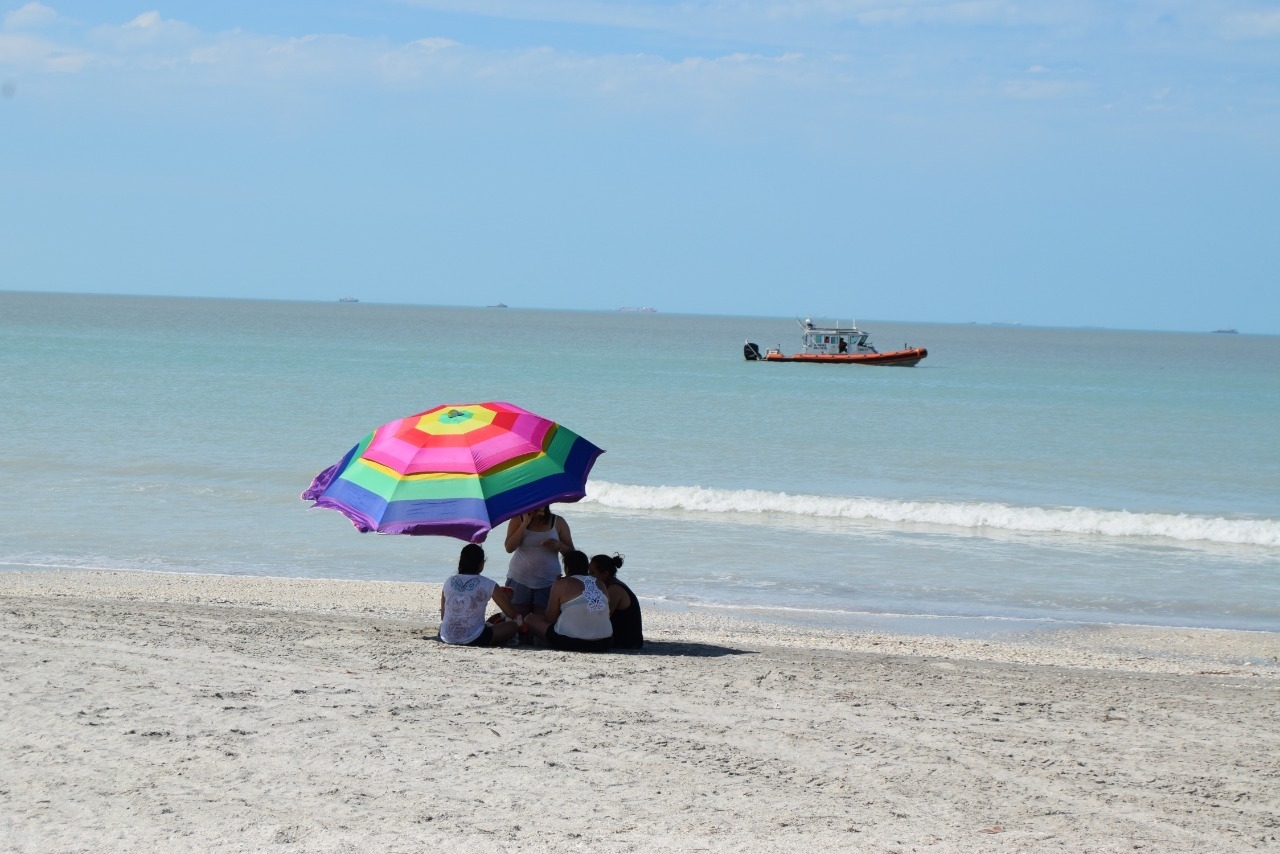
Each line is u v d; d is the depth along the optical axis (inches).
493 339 6018.7
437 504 427.2
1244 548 943.0
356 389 2379.4
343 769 277.6
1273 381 3843.5
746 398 2458.2
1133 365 5032.0
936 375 3690.9
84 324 6018.7
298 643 432.1
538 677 388.5
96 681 346.9
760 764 298.5
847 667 446.6
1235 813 273.7
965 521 1032.2
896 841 246.1
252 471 1179.3
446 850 229.5
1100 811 271.9
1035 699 396.5
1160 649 601.6
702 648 488.4
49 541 821.2
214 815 243.3
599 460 1405.0
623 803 263.0
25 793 251.0
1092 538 975.6
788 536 938.1
